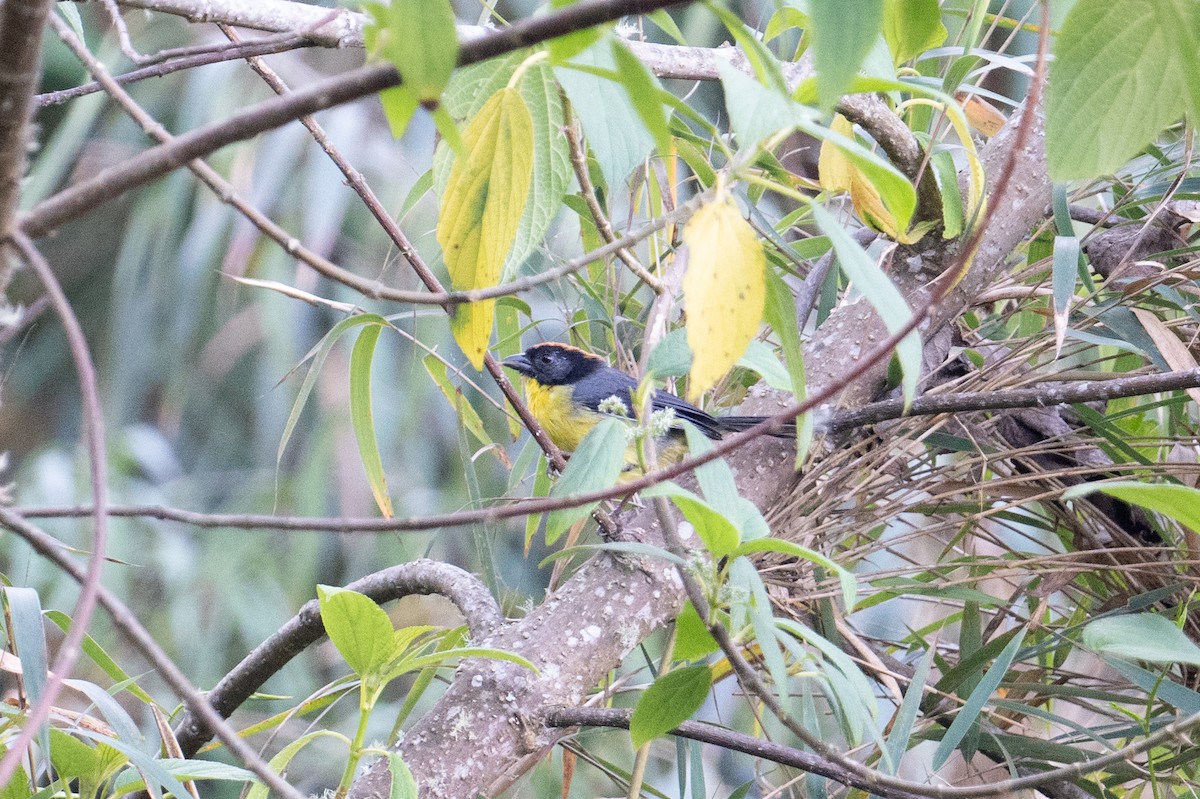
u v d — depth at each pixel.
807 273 5.86
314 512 10.17
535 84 3.22
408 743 3.86
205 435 11.51
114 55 7.23
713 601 3.02
